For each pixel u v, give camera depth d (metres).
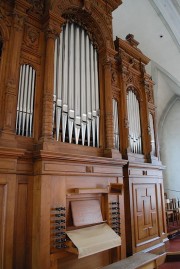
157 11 7.41
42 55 4.18
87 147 4.41
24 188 3.49
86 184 4.10
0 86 3.54
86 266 3.95
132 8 7.18
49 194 3.49
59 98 4.16
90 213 4.03
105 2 5.62
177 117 12.05
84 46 5.11
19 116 3.66
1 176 3.17
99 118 4.88
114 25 7.57
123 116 5.50
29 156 3.56
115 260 4.30
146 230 5.23
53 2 4.35
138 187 5.34
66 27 4.84
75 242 3.50
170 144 12.02
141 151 5.98
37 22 4.28
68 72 4.50
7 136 3.35
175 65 9.62
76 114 4.35
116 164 4.66
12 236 3.12
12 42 3.73
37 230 3.31
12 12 3.90
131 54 6.34
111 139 4.74
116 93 5.64
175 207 8.59
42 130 3.75
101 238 3.86
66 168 3.78
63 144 3.99
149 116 6.50
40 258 3.20
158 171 6.18
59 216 3.54
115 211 4.48
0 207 3.10
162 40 8.52
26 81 3.88
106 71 5.16
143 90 6.42
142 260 4.00
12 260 3.08
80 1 4.91
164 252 5.47
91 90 4.87
